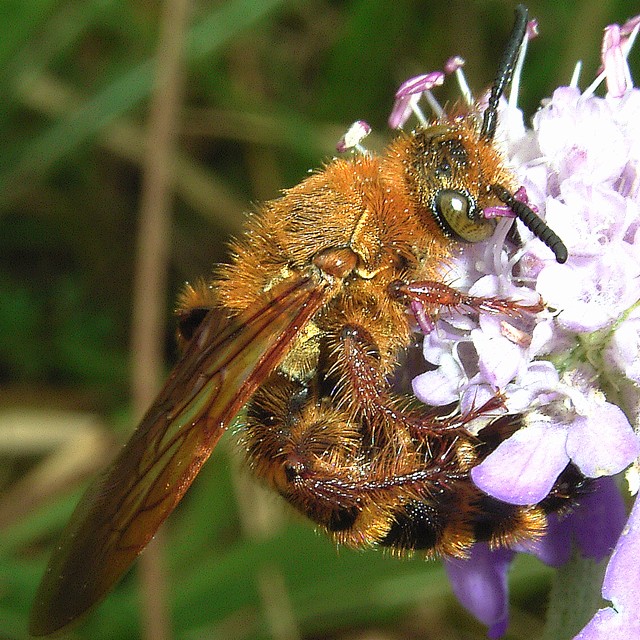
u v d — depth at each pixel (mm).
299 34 131
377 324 86
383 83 126
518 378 85
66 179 133
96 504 84
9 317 129
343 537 87
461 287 87
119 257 133
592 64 119
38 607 85
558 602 89
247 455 88
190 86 127
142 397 112
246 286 86
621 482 90
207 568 111
